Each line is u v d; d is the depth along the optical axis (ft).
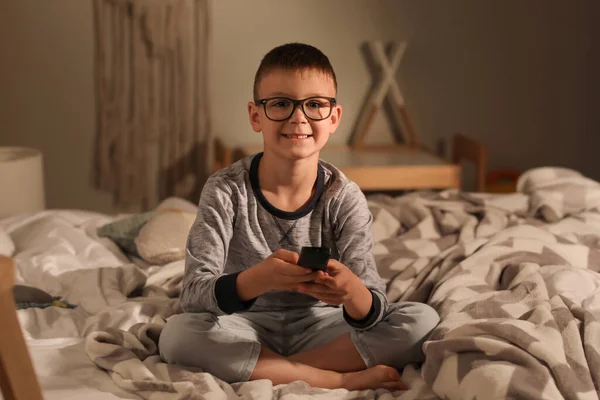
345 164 10.71
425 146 12.36
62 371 4.73
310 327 5.04
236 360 4.62
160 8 10.97
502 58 12.23
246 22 11.44
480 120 12.41
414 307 4.92
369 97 11.98
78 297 6.04
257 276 4.33
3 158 10.09
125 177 11.47
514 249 6.15
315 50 4.87
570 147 12.72
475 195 8.16
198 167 11.58
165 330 4.79
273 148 4.79
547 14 12.17
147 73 11.19
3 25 10.92
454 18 11.98
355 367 4.80
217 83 11.56
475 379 4.11
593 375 4.23
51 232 7.11
